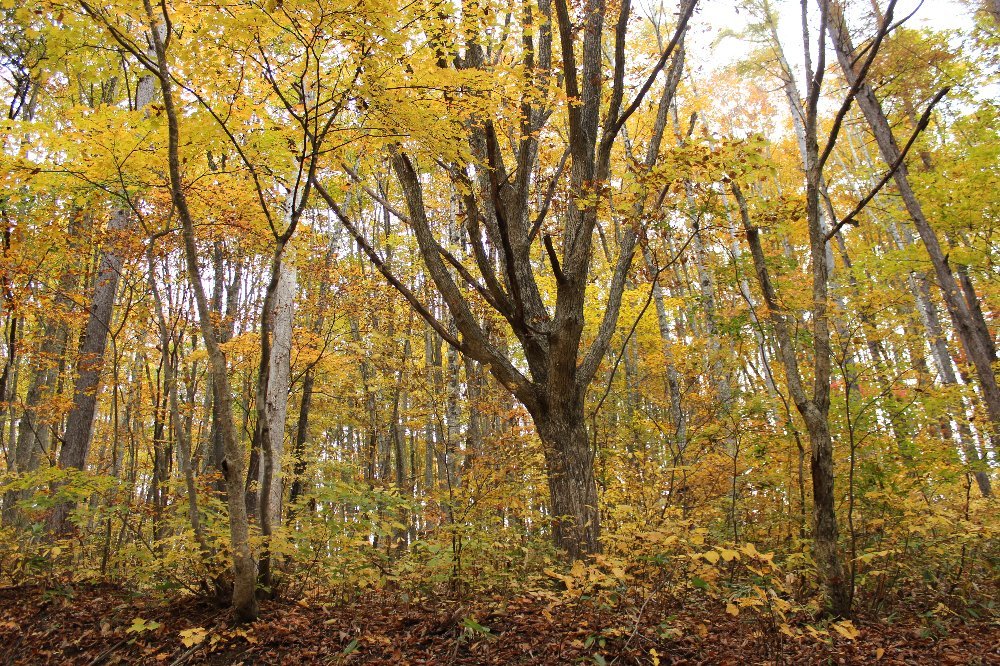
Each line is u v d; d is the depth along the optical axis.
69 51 5.05
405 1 4.09
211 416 12.84
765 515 6.68
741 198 5.72
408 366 11.23
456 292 6.15
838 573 4.70
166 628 4.20
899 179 8.15
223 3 3.51
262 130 4.95
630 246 6.59
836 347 7.14
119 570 5.27
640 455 7.41
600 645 3.62
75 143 4.08
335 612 4.60
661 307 10.34
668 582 4.46
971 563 5.49
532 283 6.44
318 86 4.02
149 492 6.71
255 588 4.31
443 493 5.98
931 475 6.08
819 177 5.39
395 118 4.23
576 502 5.60
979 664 3.81
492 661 3.68
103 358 7.29
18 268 5.50
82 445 7.23
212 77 3.99
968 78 8.64
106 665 3.82
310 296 10.47
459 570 4.91
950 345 11.09
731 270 7.46
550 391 5.87
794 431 6.10
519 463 6.90
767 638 3.90
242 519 4.00
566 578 3.69
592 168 6.27
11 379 9.70
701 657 3.72
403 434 16.62
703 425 7.59
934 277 10.70
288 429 12.99
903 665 3.78
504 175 6.31
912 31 8.14
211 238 6.17
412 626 4.31
